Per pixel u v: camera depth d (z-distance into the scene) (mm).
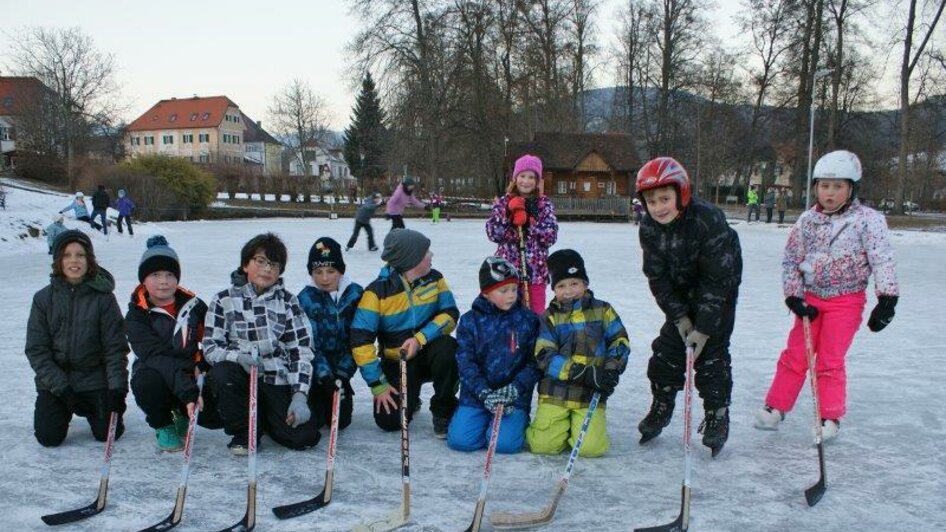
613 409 4746
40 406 3971
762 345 6598
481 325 3994
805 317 3941
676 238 3717
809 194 26234
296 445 3943
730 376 3939
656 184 3590
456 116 37656
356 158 63000
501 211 4984
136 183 31812
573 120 45844
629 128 50750
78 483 3510
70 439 4180
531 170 4930
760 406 4777
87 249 4000
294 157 85250
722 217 3686
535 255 4965
